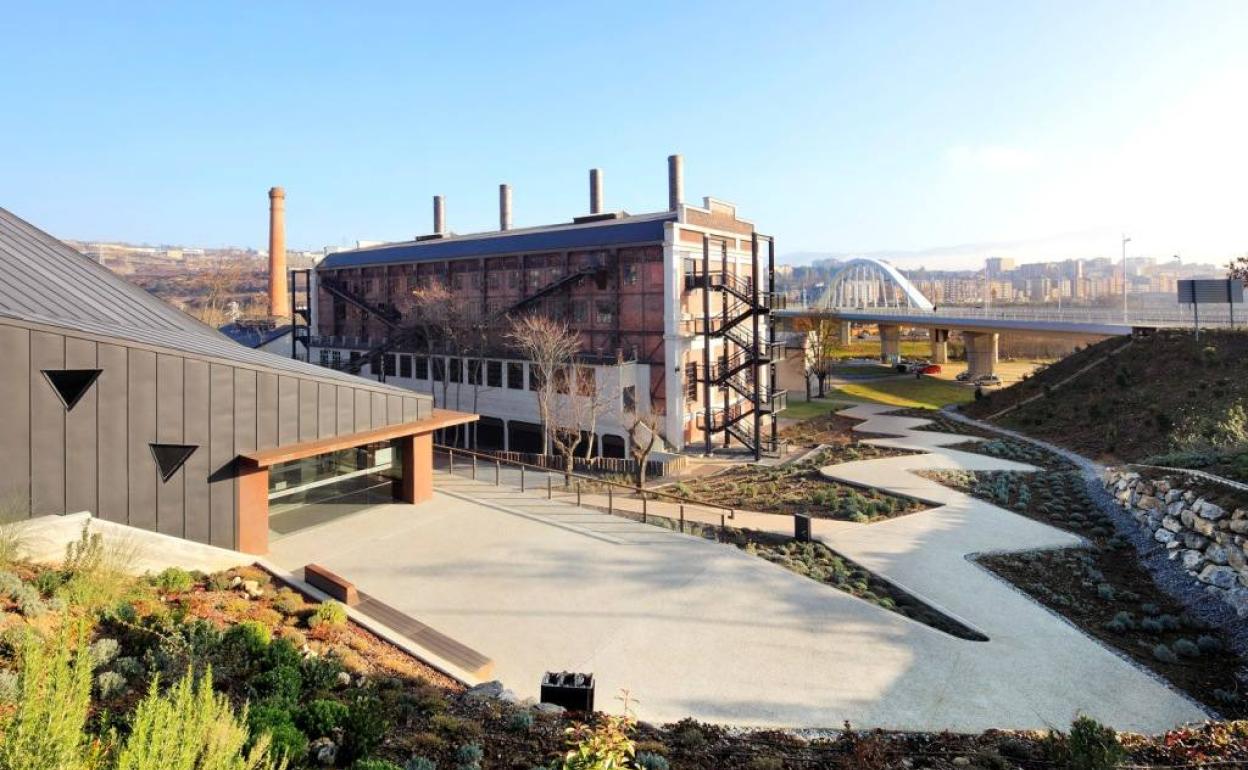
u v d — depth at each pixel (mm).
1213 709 12195
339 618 13992
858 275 120062
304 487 21688
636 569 18344
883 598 17000
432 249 54812
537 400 42688
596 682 12734
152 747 5082
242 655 10414
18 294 18766
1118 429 33875
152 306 25688
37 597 10445
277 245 90375
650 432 38688
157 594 13086
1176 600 17172
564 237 46031
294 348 61969
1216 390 32469
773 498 27688
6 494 14742
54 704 5238
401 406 23875
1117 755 8898
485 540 20641
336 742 8422
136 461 16812
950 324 69125
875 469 30906
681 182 49500
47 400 15375
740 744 10266
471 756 8680
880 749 9922
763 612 15773
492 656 13766
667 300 40906
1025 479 28844
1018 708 12023
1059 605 16844
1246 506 17484
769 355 41312
